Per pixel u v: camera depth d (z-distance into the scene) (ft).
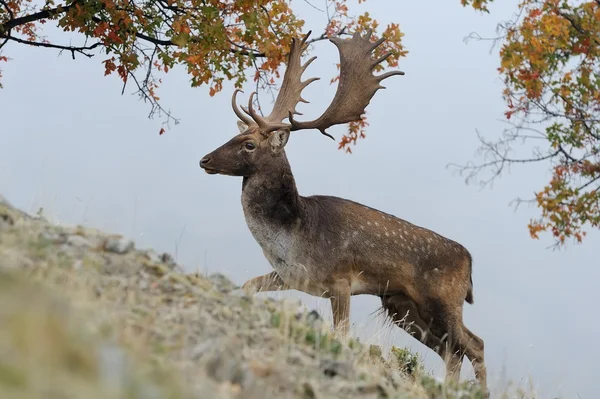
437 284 44.80
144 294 25.80
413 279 44.42
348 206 44.55
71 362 17.12
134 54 55.26
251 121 45.16
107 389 16.83
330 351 27.04
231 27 58.13
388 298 45.60
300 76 48.88
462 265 45.65
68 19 52.65
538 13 51.21
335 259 43.16
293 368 24.47
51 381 16.06
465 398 30.50
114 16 52.60
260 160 43.01
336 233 43.37
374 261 43.70
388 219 44.88
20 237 25.52
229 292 28.45
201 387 20.94
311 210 43.29
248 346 25.14
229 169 42.83
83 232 28.22
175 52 55.26
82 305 22.26
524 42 50.67
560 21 50.06
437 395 30.04
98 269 26.02
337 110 48.06
